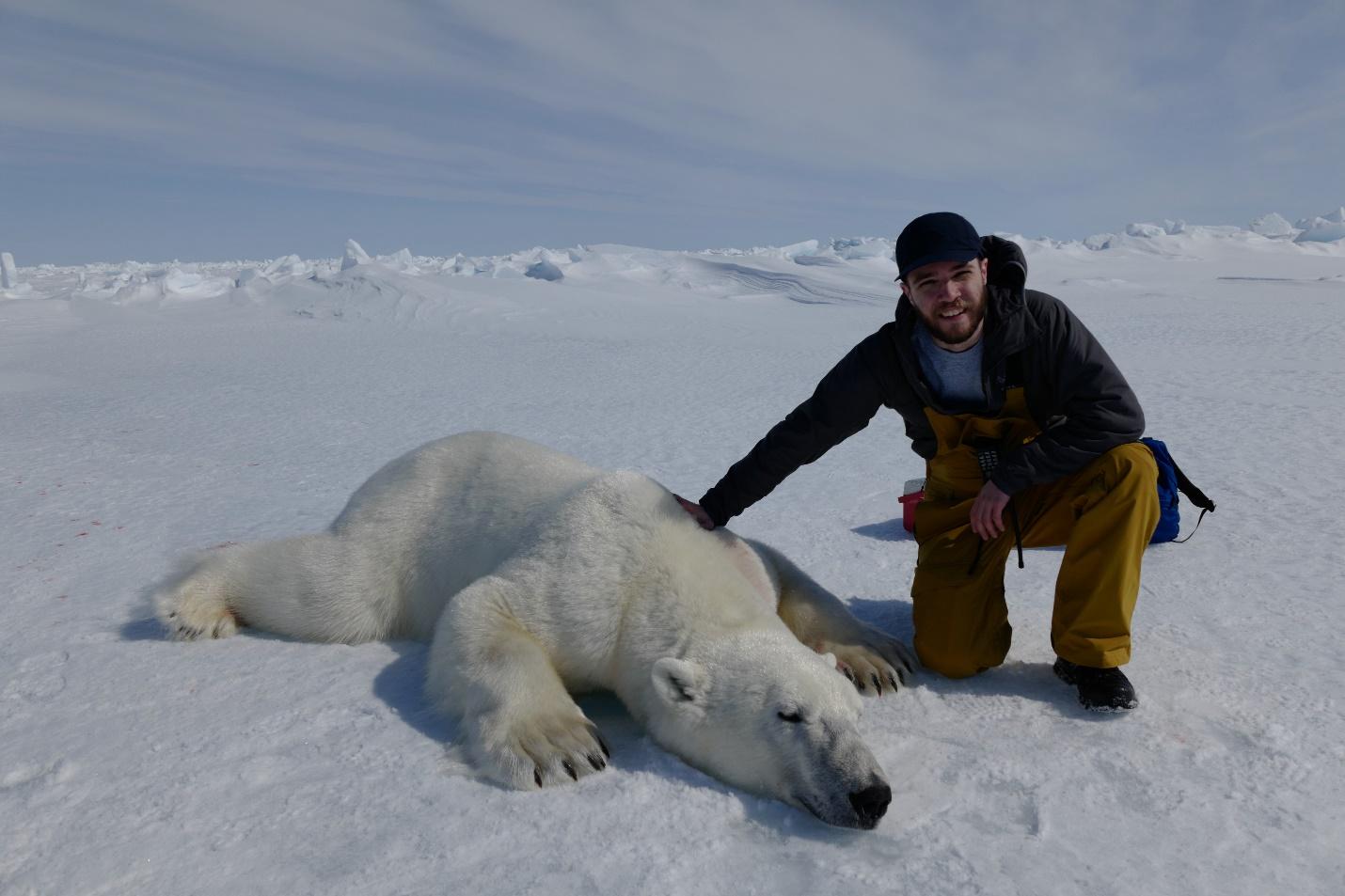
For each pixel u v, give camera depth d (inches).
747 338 861.2
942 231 82.5
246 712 86.7
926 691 92.6
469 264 1973.4
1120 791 70.0
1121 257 2977.4
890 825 66.9
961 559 94.6
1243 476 193.2
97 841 64.2
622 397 410.9
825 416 99.7
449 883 59.2
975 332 88.6
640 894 57.8
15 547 159.0
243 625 112.2
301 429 321.7
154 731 82.5
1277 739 76.7
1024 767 73.9
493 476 108.5
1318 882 58.1
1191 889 57.6
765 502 185.6
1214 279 2023.9
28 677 96.3
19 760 77.1
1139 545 84.0
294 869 60.9
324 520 179.8
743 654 80.3
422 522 108.5
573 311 1261.1
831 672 80.4
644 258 2337.6
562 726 77.5
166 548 157.6
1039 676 95.4
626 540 91.7
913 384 93.2
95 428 330.6
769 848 64.9
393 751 78.4
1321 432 247.4
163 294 1466.5
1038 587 124.9
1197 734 78.8
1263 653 96.3
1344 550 134.3
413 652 103.8
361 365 605.6
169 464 252.1
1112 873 59.5
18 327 1079.0
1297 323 717.3
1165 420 282.5
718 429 304.2
